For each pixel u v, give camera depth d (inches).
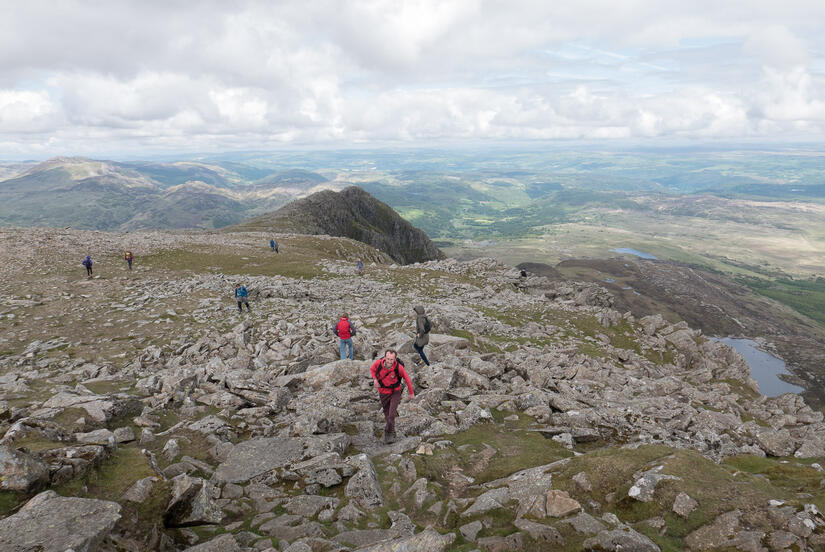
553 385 677.3
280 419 457.7
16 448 239.9
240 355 752.3
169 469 310.8
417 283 2055.9
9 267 1576.0
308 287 1689.2
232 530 254.1
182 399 506.9
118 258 1995.6
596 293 2556.6
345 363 613.6
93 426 371.9
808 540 217.3
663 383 868.0
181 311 1141.7
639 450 317.4
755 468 369.7
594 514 260.2
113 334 917.8
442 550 217.9
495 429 465.1
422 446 382.9
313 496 296.2
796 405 1003.9
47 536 182.7
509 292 2192.4
